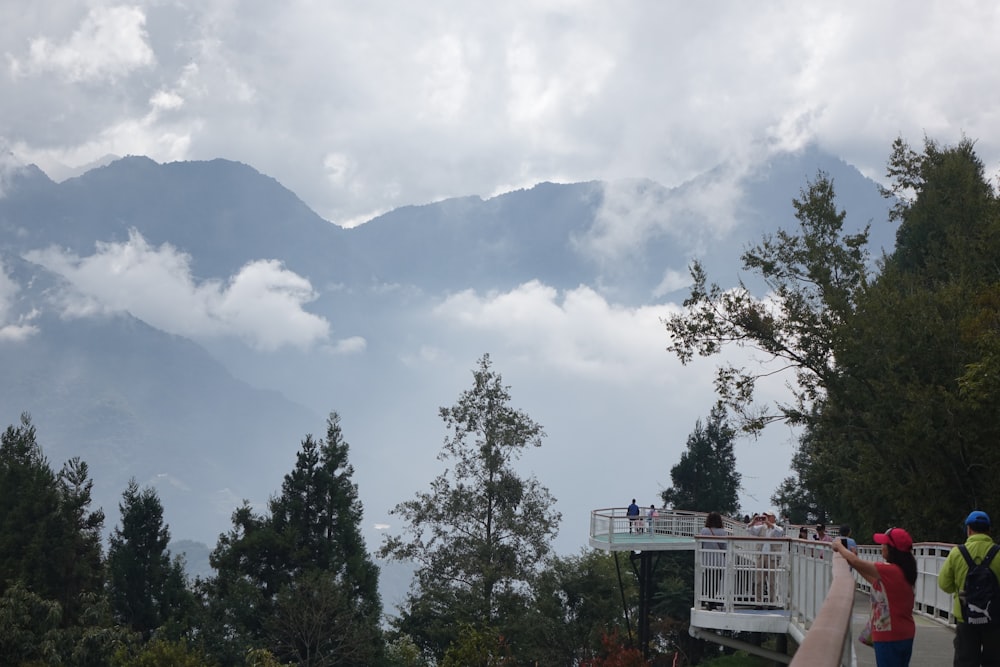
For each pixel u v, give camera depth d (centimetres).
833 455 5122
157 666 4894
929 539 3806
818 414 4706
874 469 4138
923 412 3569
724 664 3625
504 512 6506
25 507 6225
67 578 6172
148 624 6431
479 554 6381
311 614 5950
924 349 3812
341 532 6781
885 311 3972
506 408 6725
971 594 1084
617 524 4456
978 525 1110
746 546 2289
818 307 4584
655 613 5947
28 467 6562
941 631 2117
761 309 4716
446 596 6291
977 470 3625
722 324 4800
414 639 6525
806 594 1967
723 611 2239
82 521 6688
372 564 6812
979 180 5281
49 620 5250
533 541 6419
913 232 5534
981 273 4238
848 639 1098
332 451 6981
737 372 4800
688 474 7606
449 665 4359
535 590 6200
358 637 5978
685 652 5634
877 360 4022
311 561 6512
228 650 5884
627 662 4034
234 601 6156
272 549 6538
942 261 4928
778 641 2438
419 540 6631
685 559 6206
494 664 4359
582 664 4534
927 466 3684
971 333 3369
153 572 6544
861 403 4219
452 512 6531
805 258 4675
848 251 4684
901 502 3791
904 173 5628
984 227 4353
